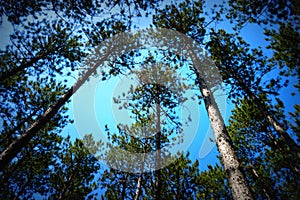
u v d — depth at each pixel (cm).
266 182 779
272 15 604
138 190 750
